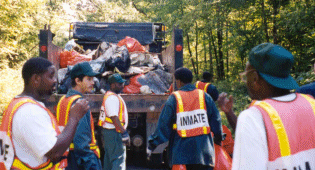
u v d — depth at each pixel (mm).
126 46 7652
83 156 3391
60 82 6711
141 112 6312
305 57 12812
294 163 1630
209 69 23047
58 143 2131
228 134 5133
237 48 16703
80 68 3756
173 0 21109
